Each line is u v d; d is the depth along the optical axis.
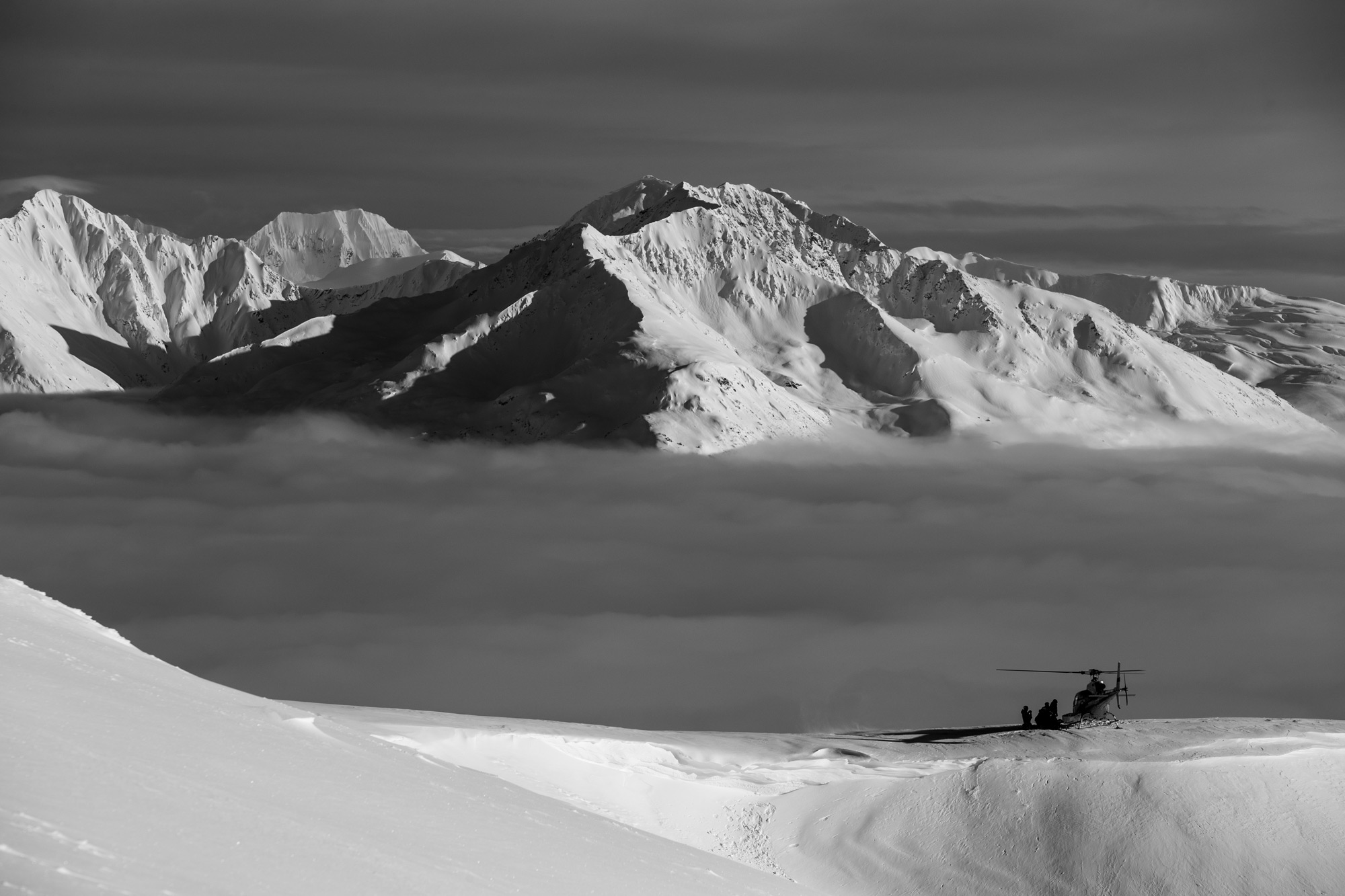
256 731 38.84
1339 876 80.62
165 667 44.94
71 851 22.89
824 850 85.56
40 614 44.53
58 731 30.16
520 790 48.06
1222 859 82.38
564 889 33.03
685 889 38.62
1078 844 84.69
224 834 27.03
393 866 29.12
